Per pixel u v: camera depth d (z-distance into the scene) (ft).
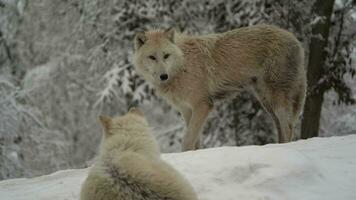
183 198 13.39
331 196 16.80
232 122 51.70
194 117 32.35
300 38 50.52
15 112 48.21
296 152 19.89
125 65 48.26
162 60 30.42
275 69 33.47
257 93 34.78
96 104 47.39
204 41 32.83
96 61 50.52
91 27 51.31
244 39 33.27
